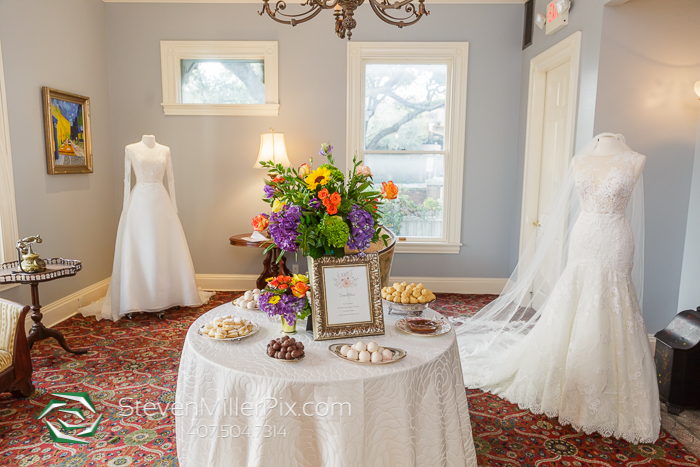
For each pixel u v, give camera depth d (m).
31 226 3.88
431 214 5.23
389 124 5.10
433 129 5.10
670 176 3.34
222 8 4.88
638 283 2.72
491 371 3.09
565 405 2.55
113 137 5.07
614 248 2.46
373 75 5.03
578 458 2.30
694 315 2.80
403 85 5.04
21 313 2.78
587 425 2.47
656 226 3.37
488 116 4.98
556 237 2.93
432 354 1.79
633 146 3.33
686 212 3.36
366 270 1.95
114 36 4.93
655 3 3.23
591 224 2.53
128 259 4.17
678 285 3.42
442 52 4.87
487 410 2.76
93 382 3.06
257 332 2.00
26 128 3.81
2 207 3.55
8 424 2.56
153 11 4.89
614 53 3.28
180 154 5.09
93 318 4.30
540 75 4.51
